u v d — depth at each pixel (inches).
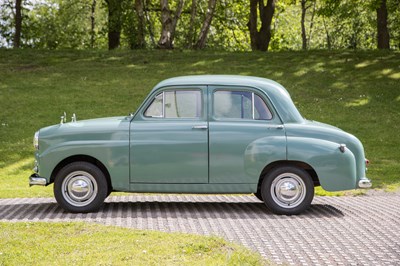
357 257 299.1
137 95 1055.0
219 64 1247.5
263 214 407.8
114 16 1643.7
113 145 410.9
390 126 907.4
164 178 411.2
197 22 1812.3
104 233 332.2
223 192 411.8
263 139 409.4
